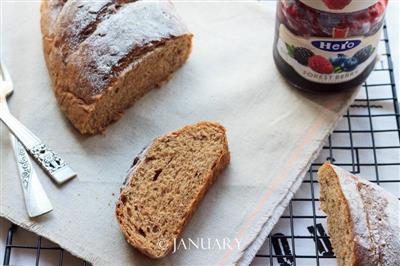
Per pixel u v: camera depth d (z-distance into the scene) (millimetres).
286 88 447
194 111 437
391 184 406
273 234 389
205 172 389
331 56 408
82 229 383
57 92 434
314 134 421
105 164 412
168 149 402
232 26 485
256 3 493
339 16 385
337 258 369
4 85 445
